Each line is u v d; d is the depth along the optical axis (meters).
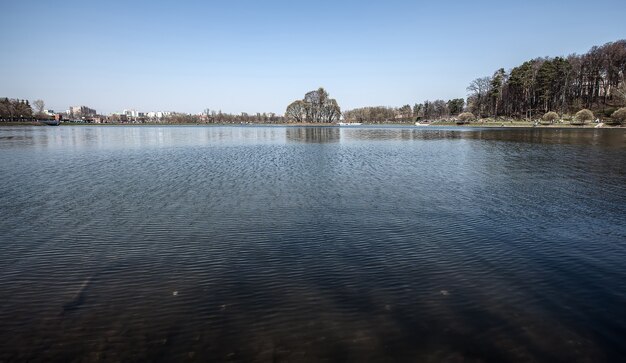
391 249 11.34
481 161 32.56
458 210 15.86
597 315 7.65
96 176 24.27
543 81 128.75
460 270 9.84
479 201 17.48
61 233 12.88
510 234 12.77
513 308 7.92
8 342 6.77
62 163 30.88
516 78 135.38
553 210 15.91
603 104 127.25
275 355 6.36
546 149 42.81
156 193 19.08
